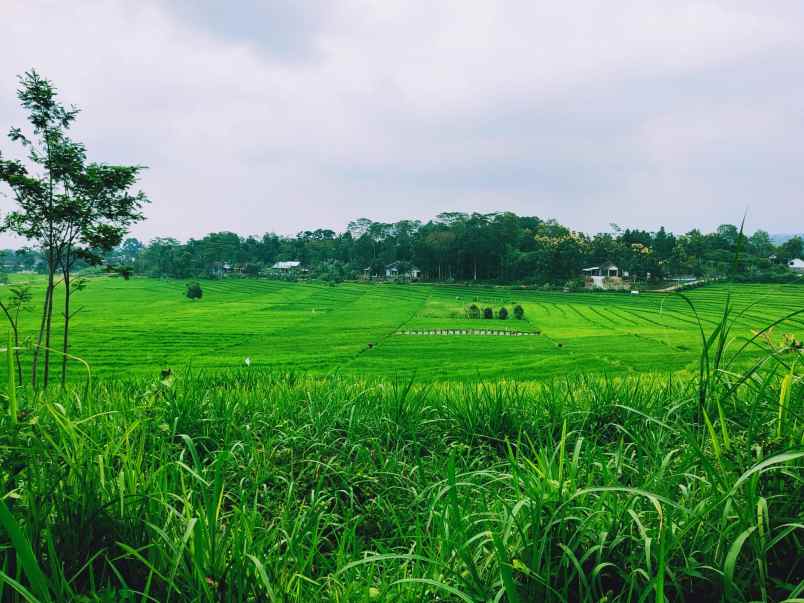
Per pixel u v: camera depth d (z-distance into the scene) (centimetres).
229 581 212
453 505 242
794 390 307
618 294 13588
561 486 249
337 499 368
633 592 229
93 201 1681
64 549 231
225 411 540
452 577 227
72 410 450
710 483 248
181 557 218
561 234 18562
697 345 5366
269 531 298
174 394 530
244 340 6712
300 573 239
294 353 5538
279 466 436
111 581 235
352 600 230
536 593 220
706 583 229
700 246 16238
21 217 1579
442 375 3678
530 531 240
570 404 538
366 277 19275
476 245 16738
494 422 511
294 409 571
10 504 239
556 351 5506
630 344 5772
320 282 18100
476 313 9888
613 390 551
